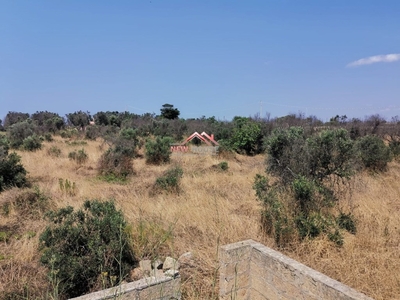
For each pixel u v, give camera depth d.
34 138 16.77
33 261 4.41
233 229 5.37
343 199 6.65
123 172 11.16
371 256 4.35
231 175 10.70
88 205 4.66
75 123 37.28
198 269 4.23
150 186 8.96
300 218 5.09
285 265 3.09
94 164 12.92
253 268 3.55
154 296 3.09
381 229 5.33
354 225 5.33
